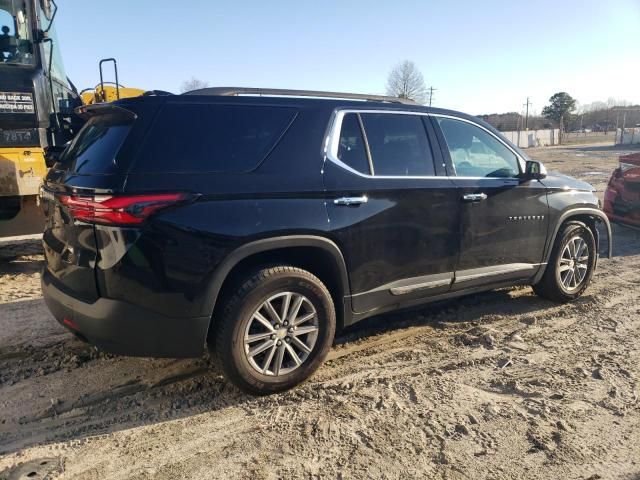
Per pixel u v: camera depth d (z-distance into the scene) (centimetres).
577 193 529
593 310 523
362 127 396
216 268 321
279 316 352
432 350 433
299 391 363
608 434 312
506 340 452
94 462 289
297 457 292
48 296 358
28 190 609
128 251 302
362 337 459
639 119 8675
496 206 457
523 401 349
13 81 602
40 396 361
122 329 312
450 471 280
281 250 358
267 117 359
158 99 330
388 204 390
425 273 420
